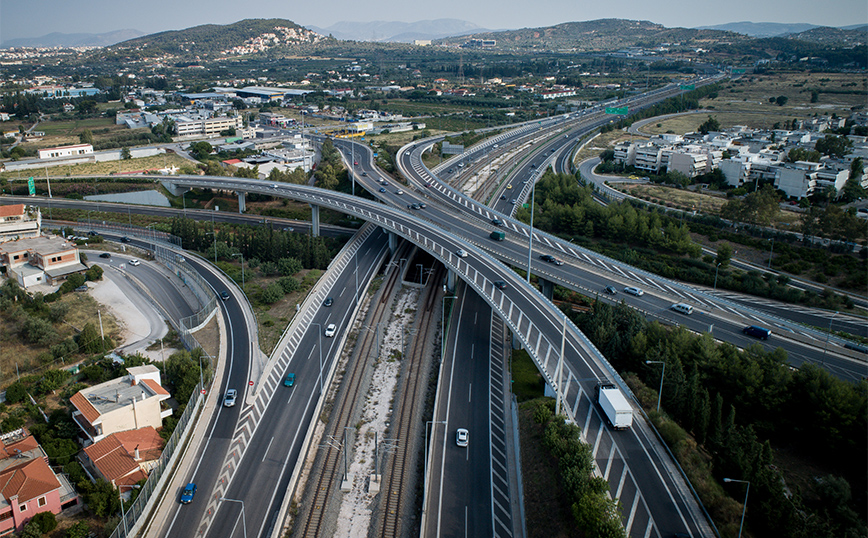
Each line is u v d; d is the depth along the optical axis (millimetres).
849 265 198000
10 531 92438
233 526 96562
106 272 196250
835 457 110438
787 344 140875
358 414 128250
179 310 173500
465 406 129000
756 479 92250
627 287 163875
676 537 82688
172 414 121188
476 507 102000
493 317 171000
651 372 123625
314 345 152125
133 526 93625
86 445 112500
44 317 157375
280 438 117625
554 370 120375
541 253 189125
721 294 184875
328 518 100562
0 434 112750
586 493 86438
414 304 180375
